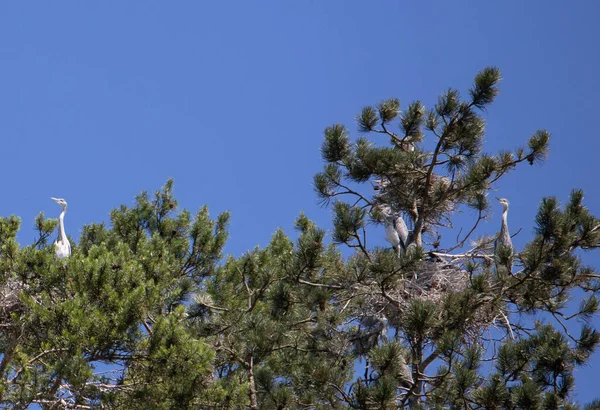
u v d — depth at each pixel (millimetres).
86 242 66250
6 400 47594
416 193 56875
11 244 50906
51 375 47219
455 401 45125
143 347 49188
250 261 62500
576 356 48656
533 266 49625
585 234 50531
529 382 44062
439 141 53812
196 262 65312
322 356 50625
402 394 47375
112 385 48562
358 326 53219
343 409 46469
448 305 48312
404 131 55250
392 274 48906
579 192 52156
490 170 54062
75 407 48281
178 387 48500
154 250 62844
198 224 66000
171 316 49719
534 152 54344
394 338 46344
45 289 50438
